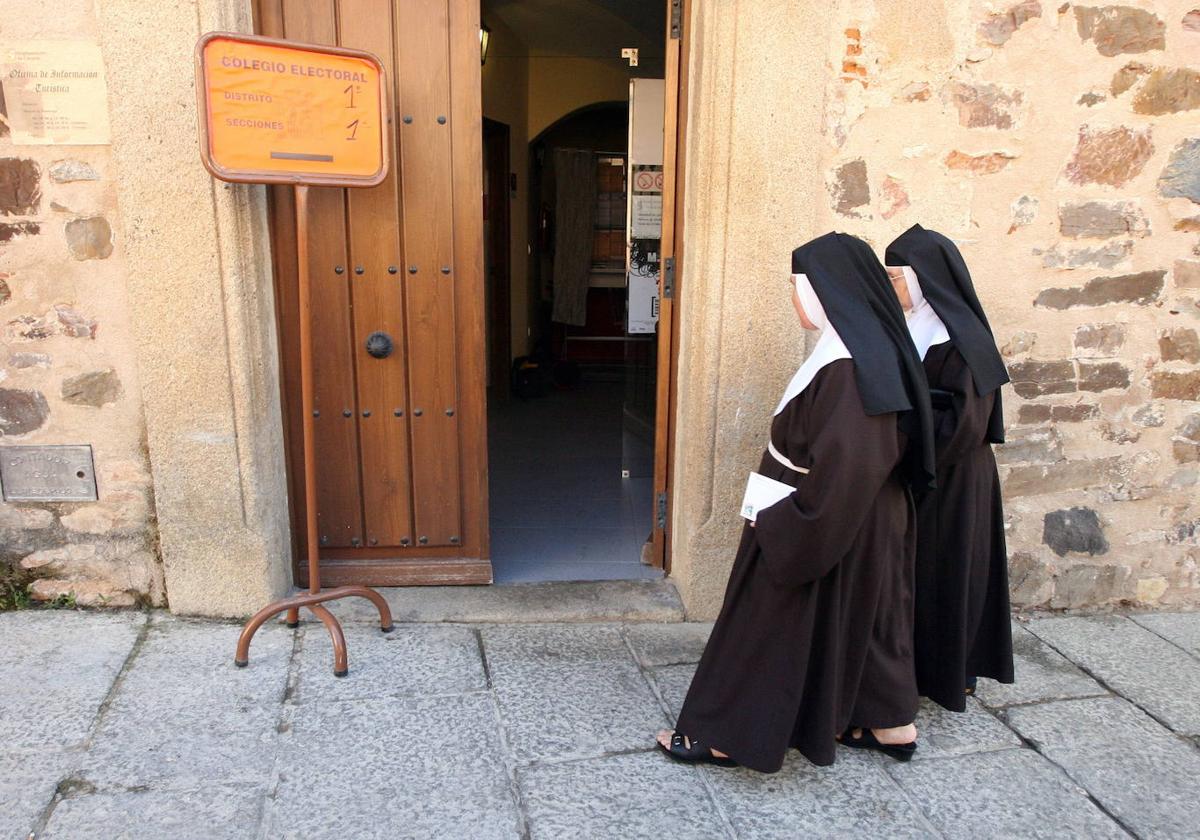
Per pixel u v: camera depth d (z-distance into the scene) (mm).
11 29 2461
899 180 2822
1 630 2730
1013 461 3096
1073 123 2852
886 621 2209
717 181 2713
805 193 2752
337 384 2918
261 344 2729
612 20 5879
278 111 2336
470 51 2727
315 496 2596
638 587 3195
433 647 2760
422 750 2260
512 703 2488
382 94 2455
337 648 2562
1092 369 3057
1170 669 2869
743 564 2162
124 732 2271
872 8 2693
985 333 2316
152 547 2861
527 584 3201
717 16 2609
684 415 3053
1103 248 2961
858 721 2260
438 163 2789
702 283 2826
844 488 1870
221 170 2297
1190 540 3256
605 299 7930
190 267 2580
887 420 1905
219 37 2230
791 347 2857
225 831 1948
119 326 2682
